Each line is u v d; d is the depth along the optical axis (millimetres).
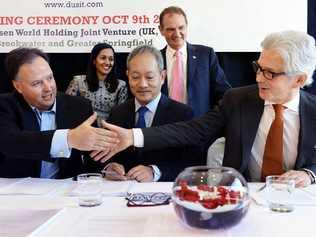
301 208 1317
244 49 3137
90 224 1168
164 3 3141
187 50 2986
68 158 1987
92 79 3102
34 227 1189
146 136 1795
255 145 1779
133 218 1224
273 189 1330
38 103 1906
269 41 1618
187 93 2932
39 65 1866
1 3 3207
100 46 3084
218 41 3143
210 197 1073
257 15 3104
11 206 1376
